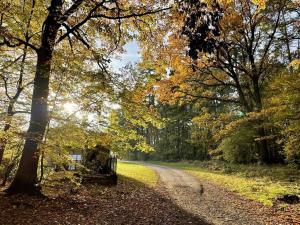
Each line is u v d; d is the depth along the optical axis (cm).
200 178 2359
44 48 1151
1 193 1080
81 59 1109
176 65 1738
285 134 1878
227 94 3641
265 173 2377
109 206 1120
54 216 905
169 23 1237
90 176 1589
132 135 1273
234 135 3086
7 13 1130
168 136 6612
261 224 923
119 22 1335
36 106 1120
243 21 2588
